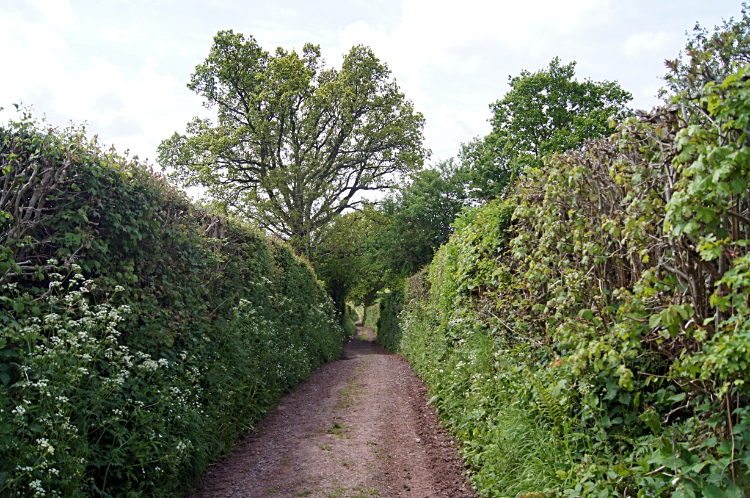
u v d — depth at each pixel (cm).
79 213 393
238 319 690
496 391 519
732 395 262
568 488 317
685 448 260
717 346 226
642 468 273
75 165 407
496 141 2383
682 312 256
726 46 270
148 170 517
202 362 541
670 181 291
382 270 2708
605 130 1909
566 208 432
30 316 344
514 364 511
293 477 466
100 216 427
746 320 236
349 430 636
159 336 452
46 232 400
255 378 698
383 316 2684
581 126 1962
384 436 605
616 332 304
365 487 439
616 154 380
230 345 638
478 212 796
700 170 233
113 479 359
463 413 569
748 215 266
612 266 380
